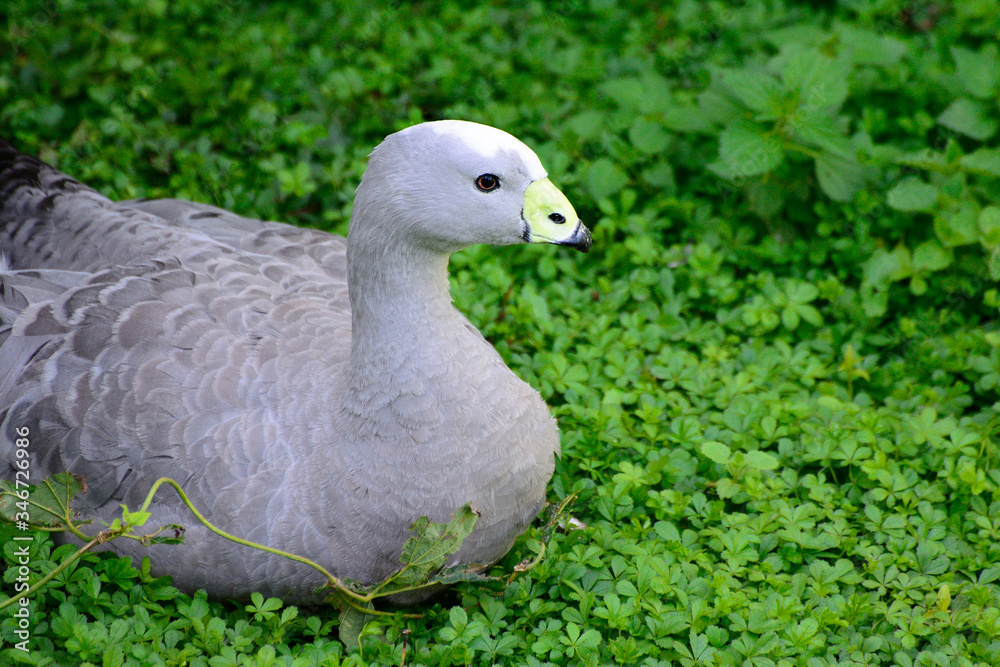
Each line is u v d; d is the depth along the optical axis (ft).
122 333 15.48
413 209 13.82
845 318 22.39
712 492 18.12
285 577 14.64
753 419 18.88
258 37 28.68
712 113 24.75
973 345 21.01
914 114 26.27
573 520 17.52
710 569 16.01
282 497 14.32
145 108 26.84
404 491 14.33
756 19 29.96
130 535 13.66
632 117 25.63
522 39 29.81
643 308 22.29
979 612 15.39
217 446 14.47
